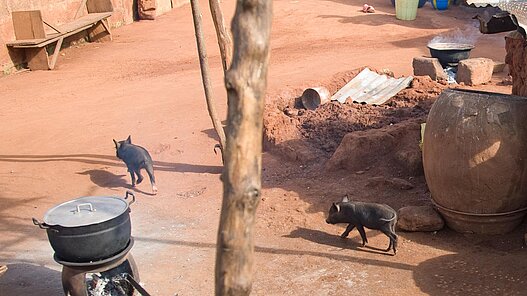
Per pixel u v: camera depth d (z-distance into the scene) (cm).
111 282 588
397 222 723
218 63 1842
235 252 270
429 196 788
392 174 860
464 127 659
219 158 1038
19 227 819
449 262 648
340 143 948
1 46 1798
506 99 660
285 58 1827
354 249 695
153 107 1373
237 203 267
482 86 1286
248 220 269
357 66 1625
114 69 1850
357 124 1035
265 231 754
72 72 1836
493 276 612
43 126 1289
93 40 2284
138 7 2639
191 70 1764
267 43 263
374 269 647
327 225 757
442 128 677
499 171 651
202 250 727
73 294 553
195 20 824
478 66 1290
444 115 679
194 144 1109
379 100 1155
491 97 663
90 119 1319
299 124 1059
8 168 1055
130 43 2234
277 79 1534
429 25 2252
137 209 857
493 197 665
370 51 1844
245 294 275
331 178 885
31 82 1730
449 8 2600
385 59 1697
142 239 763
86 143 1162
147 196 902
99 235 534
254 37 260
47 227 532
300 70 1633
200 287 644
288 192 854
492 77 1388
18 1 1891
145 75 1745
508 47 833
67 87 1655
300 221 770
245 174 266
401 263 655
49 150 1139
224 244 270
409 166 849
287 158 985
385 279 625
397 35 2102
